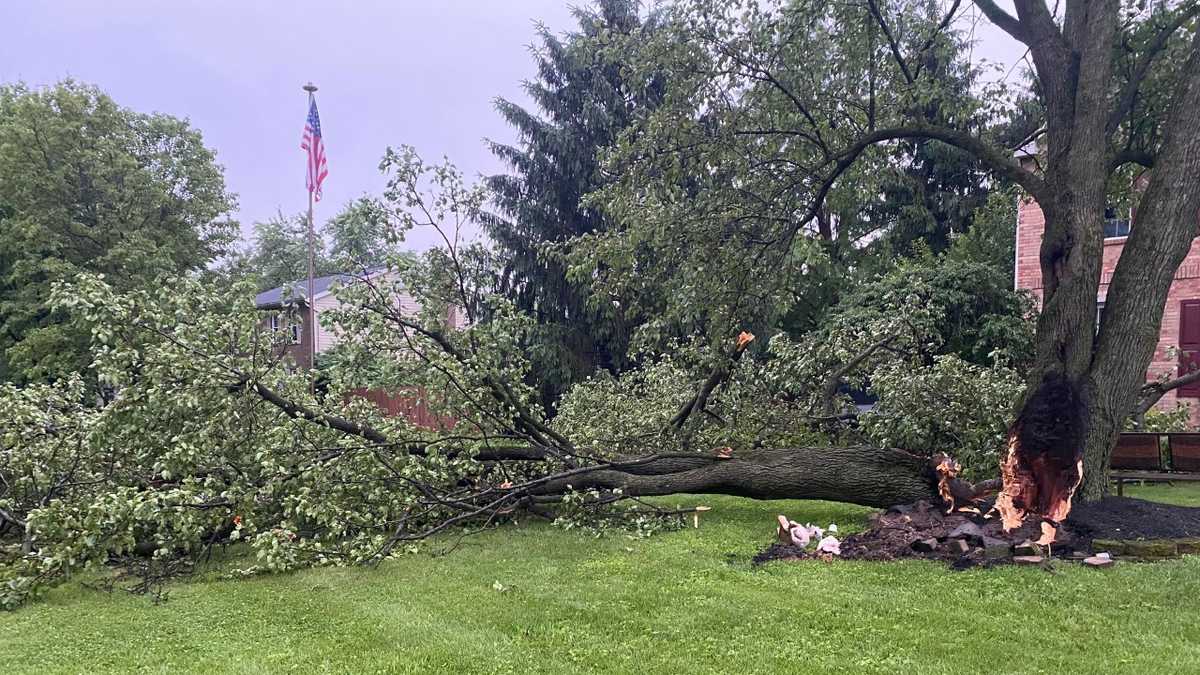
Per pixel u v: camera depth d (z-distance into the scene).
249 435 5.55
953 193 23.05
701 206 7.30
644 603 4.00
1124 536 4.66
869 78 7.17
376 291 6.25
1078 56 5.72
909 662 3.08
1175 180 5.23
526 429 6.78
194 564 5.16
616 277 7.81
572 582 4.48
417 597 4.27
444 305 6.66
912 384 7.07
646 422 7.86
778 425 7.95
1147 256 5.29
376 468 5.48
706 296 7.51
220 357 5.32
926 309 8.48
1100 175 5.46
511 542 5.70
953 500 5.55
